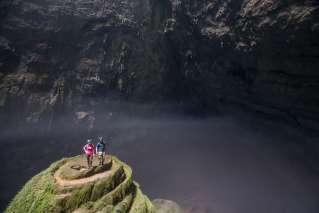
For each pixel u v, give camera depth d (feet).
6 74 118.73
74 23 133.59
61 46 132.16
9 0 118.21
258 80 108.17
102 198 60.29
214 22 112.68
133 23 140.26
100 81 138.62
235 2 101.86
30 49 124.88
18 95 119.55
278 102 107.24
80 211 57.36
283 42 89.20
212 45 117.08
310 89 92.63
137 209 64.39
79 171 63.72
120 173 67.72
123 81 142.92
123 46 141.18
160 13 135.85
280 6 85.25
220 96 135.23
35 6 124.36
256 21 93.40
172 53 144.25
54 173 65.51
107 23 138.62
